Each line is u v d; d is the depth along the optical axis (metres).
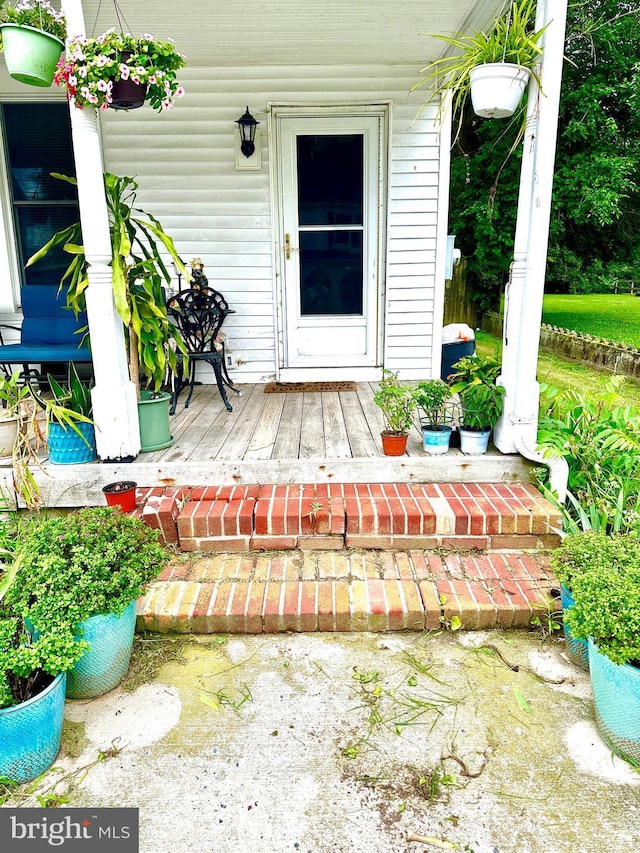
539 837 1.54
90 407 3.15
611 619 1.72
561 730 1.90
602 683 1.77
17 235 4.66
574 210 9.95
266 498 2.86
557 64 2.64
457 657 2.25
